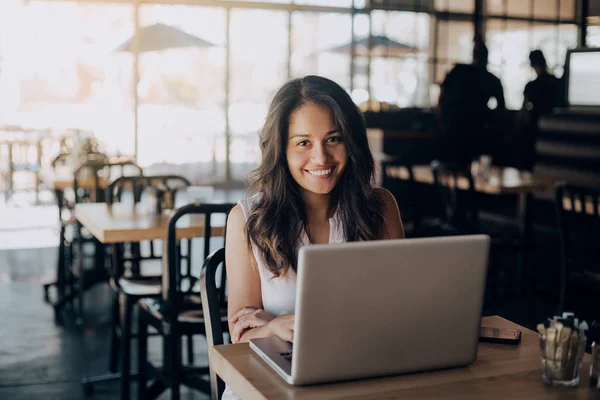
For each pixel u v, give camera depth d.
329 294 1.25
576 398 1.29
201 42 8.28
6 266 6.05
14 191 10.08
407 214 5.40
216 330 1.76
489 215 5.84
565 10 9.80
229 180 10.88
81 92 10.52
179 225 3.17
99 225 3.16
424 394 1.29
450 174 4.89
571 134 5.43
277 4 10.26
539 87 7.20
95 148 5.43
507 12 10.16
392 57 9.81
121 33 10.23
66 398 3.34
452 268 1.33
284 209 1.81
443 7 9.99
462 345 1.40
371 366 1.33
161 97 10.55
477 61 7.55
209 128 10.94
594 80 5.63
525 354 1.52
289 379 1.32
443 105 7.45
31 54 10.37
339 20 10.38
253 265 1.83
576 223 4.21
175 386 2.84
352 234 1.85
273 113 1.80
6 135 10.08
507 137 7.47
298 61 10.55
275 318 1.61
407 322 1.33
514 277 5.25
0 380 3.54
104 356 3.94
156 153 10.74
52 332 4.34
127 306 3.18
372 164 1.86
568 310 3.67
